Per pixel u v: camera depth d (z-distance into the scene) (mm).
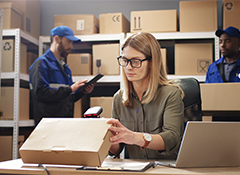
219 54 2947
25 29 3250
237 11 2926
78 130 985
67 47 2908
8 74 2908
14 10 3066
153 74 1335
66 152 924
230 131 983
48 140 978
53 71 2779
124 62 1325
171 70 3375
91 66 3232
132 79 1308
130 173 859
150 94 1337
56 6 3699
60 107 2748
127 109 1434
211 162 1013
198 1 3018
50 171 903
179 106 1308
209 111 2455
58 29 2871
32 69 2697
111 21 3180
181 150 951
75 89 2725
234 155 1030
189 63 2980
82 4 3664
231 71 2801
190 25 3016
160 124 1345
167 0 3516
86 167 933
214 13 2988
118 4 3605
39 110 2699
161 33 3047
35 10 3516
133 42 1312
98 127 979
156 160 1202
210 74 2877
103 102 3027
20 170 917
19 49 2922
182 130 1280
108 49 3117
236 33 2801
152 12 3092
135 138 1063
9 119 2887
